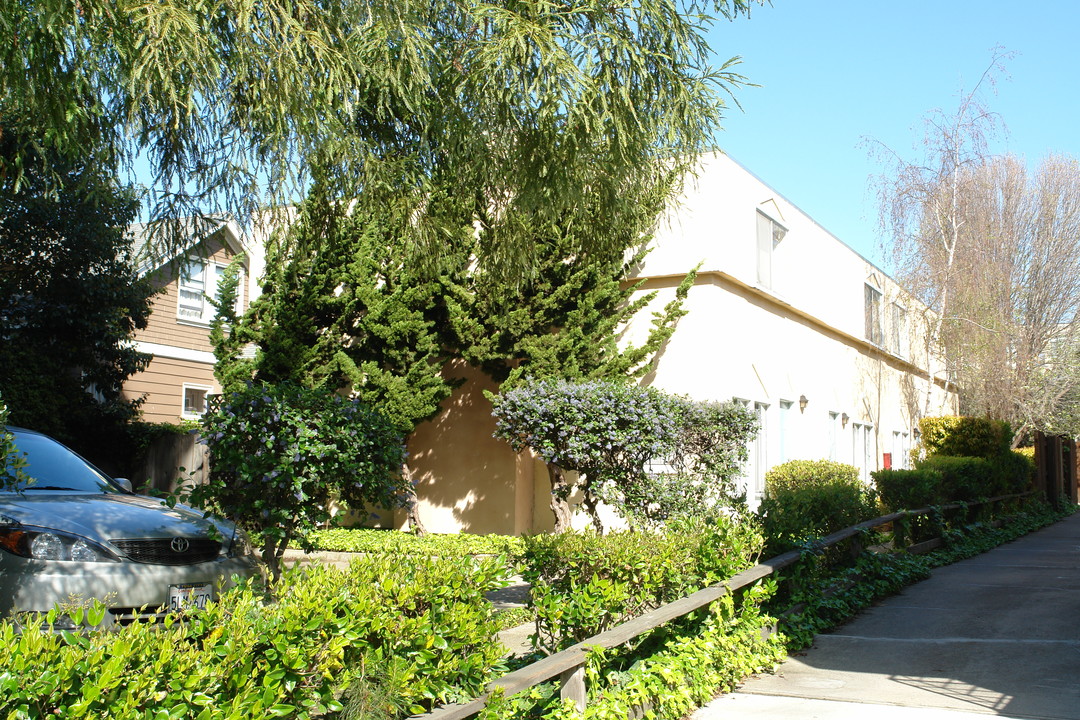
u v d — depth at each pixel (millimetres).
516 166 7090
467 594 4207
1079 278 23969
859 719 5340
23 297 13336
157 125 6168
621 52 6625
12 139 7895
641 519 9898
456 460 15547
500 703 3949
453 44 7031
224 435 6520
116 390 15352
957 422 20969
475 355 13742
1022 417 24375
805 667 6715
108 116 6219
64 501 6367
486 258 8070
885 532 14312
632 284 14703
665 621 5273
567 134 6566
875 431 23156
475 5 6617
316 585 3609
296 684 3275
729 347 14516
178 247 6664
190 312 20016
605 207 7418
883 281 24188
